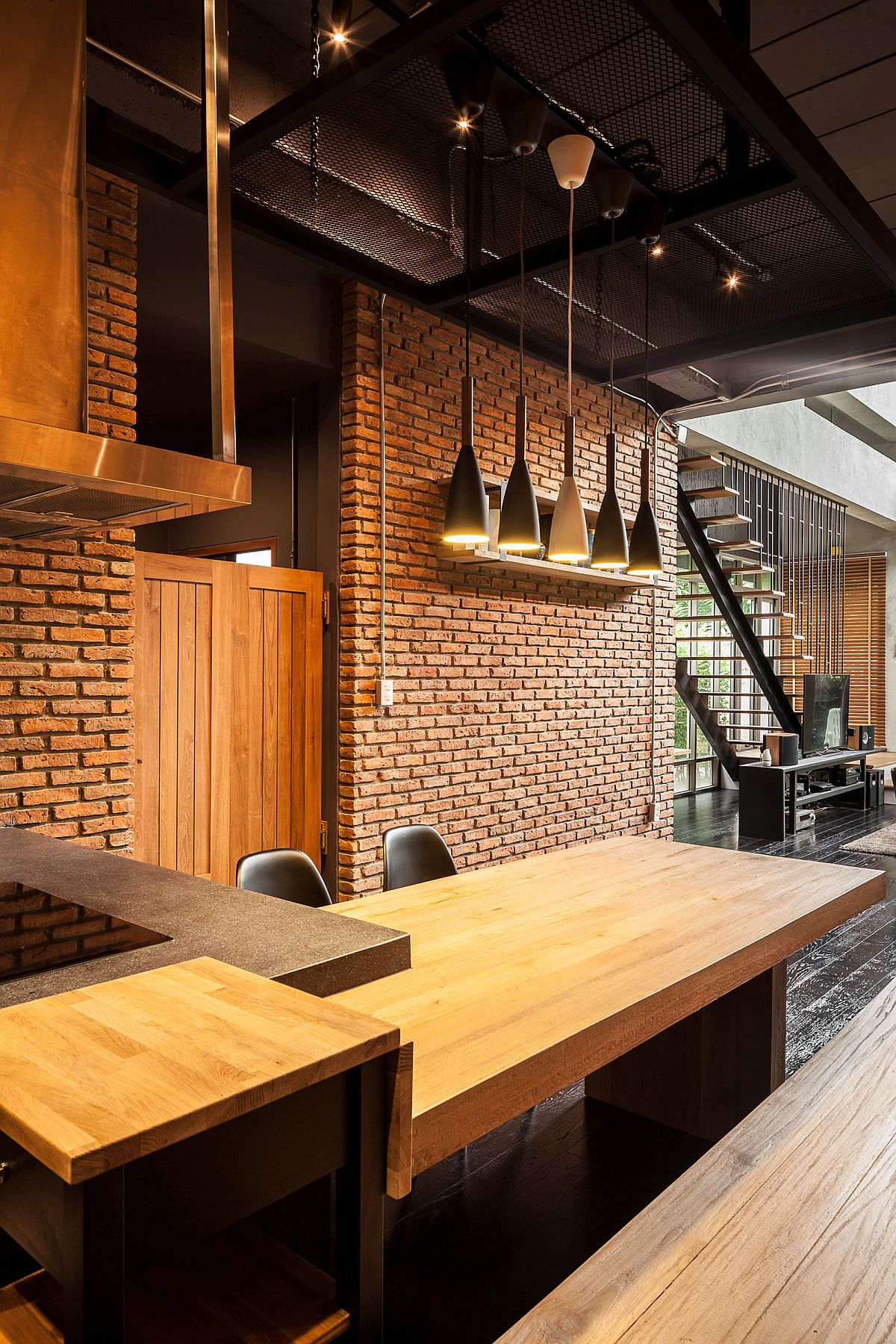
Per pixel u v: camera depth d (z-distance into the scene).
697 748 10.73
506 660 5.18
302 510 4.57
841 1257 1.11
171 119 3.35
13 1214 0.94
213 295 2.18
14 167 2.01
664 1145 2.79
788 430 8.80
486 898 2.63
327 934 1.79
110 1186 0.84
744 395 5.69
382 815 4.42
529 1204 2.44
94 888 2.11
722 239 3.13
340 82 2.30
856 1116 1.49
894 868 6.52
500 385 5.06
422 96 2.49
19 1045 1.06
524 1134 2.85
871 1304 1.02
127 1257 0.87
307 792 4.37
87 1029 1.11
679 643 10.15
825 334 3.80
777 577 11.08
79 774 3.24
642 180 2.77
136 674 3.71
